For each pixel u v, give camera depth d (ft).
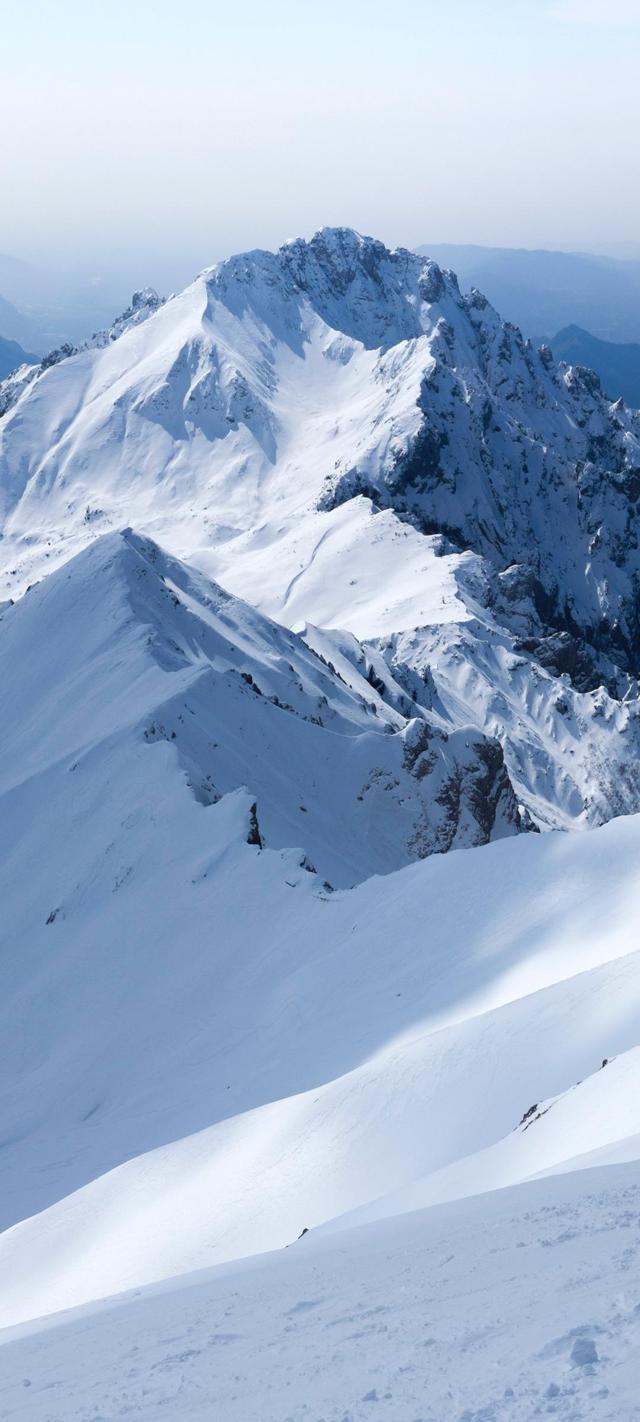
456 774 481.87
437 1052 154.92
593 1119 92.68
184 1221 150.82
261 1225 137.80
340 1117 153.38
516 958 217.97
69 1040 285.64
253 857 320.09
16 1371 46.29
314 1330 38.58
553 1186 58.08
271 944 283.59
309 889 299.99
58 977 308.40
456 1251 45.78
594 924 218.79
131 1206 159.53
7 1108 264.93
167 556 587.68
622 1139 76.48
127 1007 287.89
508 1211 52.49
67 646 497.46
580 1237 42.19
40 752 436.76
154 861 338.13
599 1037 138.21
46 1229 168.86
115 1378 39.24
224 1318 45.34
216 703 440.04
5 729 473.67
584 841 252.42
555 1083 133.80
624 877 236.22
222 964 287.07
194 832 339.57
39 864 360.89
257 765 423.23
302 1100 166.09
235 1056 241.35
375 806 460.14
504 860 258.37
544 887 240.32
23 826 382.22
